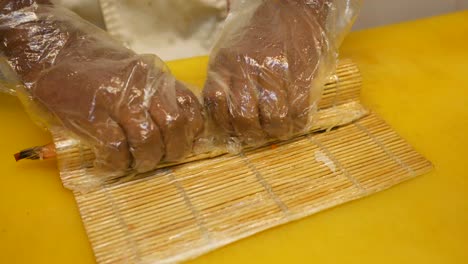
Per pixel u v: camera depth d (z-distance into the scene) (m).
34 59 0.45
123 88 0.42
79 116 0.41
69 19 0.48
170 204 0.42
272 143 0.47
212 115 0.44
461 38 0.62
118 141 0.41
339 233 0.42
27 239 0.42
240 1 0.52
